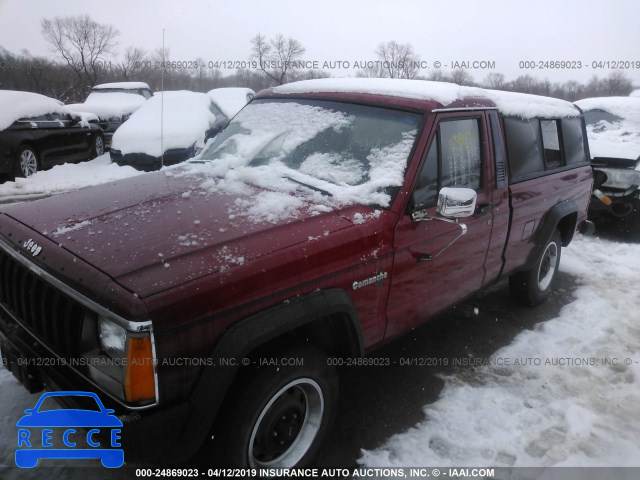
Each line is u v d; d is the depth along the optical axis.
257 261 2.22
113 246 2.24
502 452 2.89
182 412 2.04
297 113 3.58
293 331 2.68
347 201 2.81
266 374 2.32
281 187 2.96
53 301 2.22
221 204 2.70
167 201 2.76
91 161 11.52
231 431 2.27
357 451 2.86
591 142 7.70
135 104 14.88
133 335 1.88
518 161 3.95
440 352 3.97
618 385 3.60
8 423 2.82
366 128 3.22
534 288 4.69
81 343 2.13
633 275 5.86
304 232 2.48
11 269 2.53
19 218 2.68
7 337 2.49
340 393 3.39
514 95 4.21
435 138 3.10
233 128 3.88
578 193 5.00
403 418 3.15
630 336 4.34
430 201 3.06
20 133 9.37
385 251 2.73
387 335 3.00
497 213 3.63
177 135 9.92
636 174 6.94
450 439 2.97
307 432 2.64
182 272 2.08
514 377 3.65
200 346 2.06
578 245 7.03
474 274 3.63
